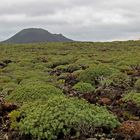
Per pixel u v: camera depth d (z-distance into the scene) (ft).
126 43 322.34
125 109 54.08
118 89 75.51
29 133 41.11
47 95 54.03
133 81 86.58
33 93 54.70
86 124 40.63
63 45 321.93
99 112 43.68
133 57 157.17
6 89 77.00
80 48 285.02
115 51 231.71
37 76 102.47
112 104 58.13
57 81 92.02
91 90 71.72
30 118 42.16
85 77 86.63
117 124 42.93
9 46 324.19
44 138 39.88
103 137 40.01
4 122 47.11
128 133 41.16
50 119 40.70
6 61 177.88
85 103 45.06
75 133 40.32
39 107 43.93
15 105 52.47
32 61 173.06
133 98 56.85
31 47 309.83
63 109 41.88
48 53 238.68
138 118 49.11
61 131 40.24
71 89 73.97
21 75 109.70
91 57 178.50
